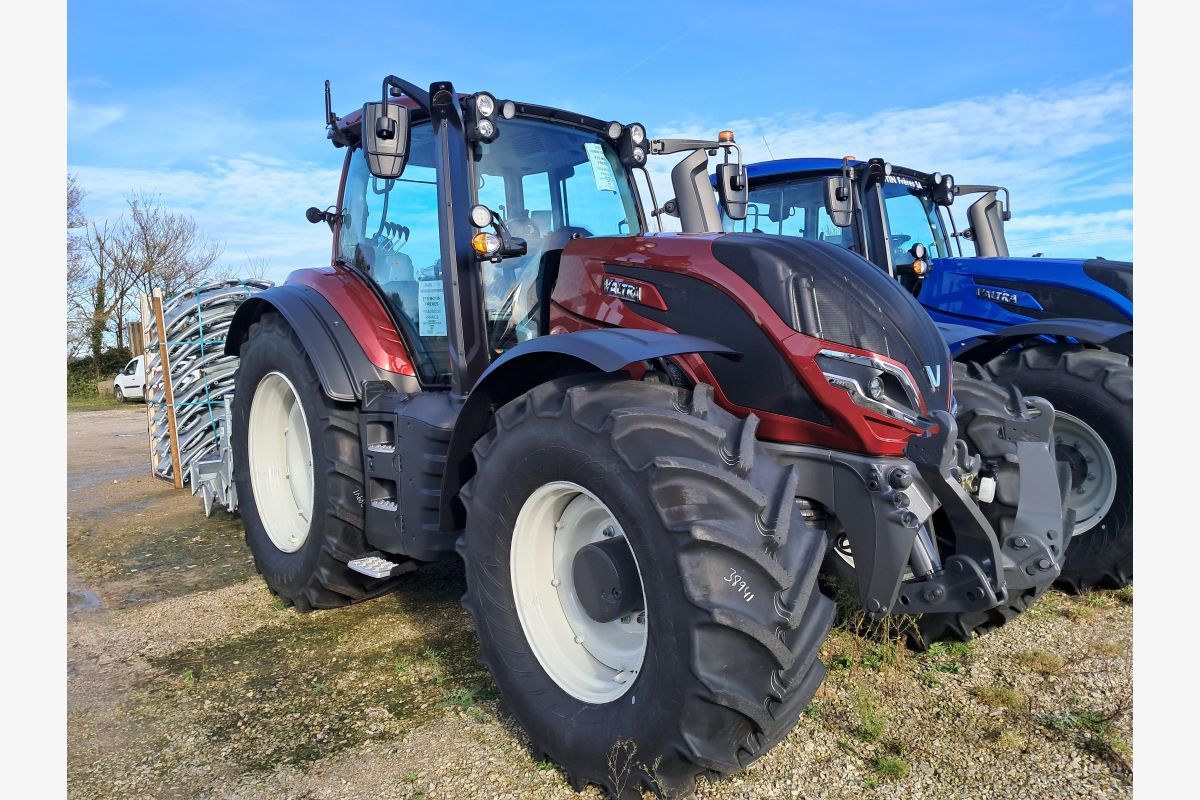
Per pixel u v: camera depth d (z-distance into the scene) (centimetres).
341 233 387
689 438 200
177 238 2562
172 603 378
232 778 226
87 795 220
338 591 344
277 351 364
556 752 215
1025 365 375
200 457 620
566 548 233
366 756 235
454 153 302
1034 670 272
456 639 320
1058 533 249
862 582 224
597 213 345
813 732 235
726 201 351
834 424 231
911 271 533
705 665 180
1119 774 210
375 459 316
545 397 227
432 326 328
